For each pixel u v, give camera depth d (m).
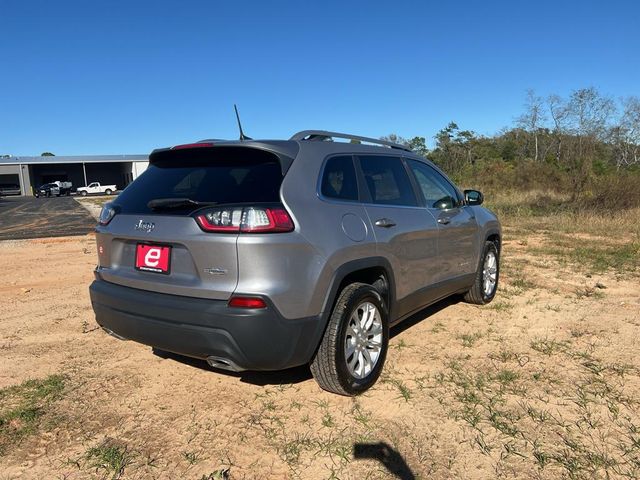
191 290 2.93
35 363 4.07
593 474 2.61
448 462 2.72
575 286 6.44
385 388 3.57
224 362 2.93
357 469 2.68
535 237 10.95
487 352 4.21
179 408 3.33
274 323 2.85
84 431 3.07
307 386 3.62
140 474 2.66
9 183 69.81
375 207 3.70
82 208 31.48
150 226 3.13
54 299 6.07
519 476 2.60
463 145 50.31
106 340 4.61
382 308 3.61
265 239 2.82
